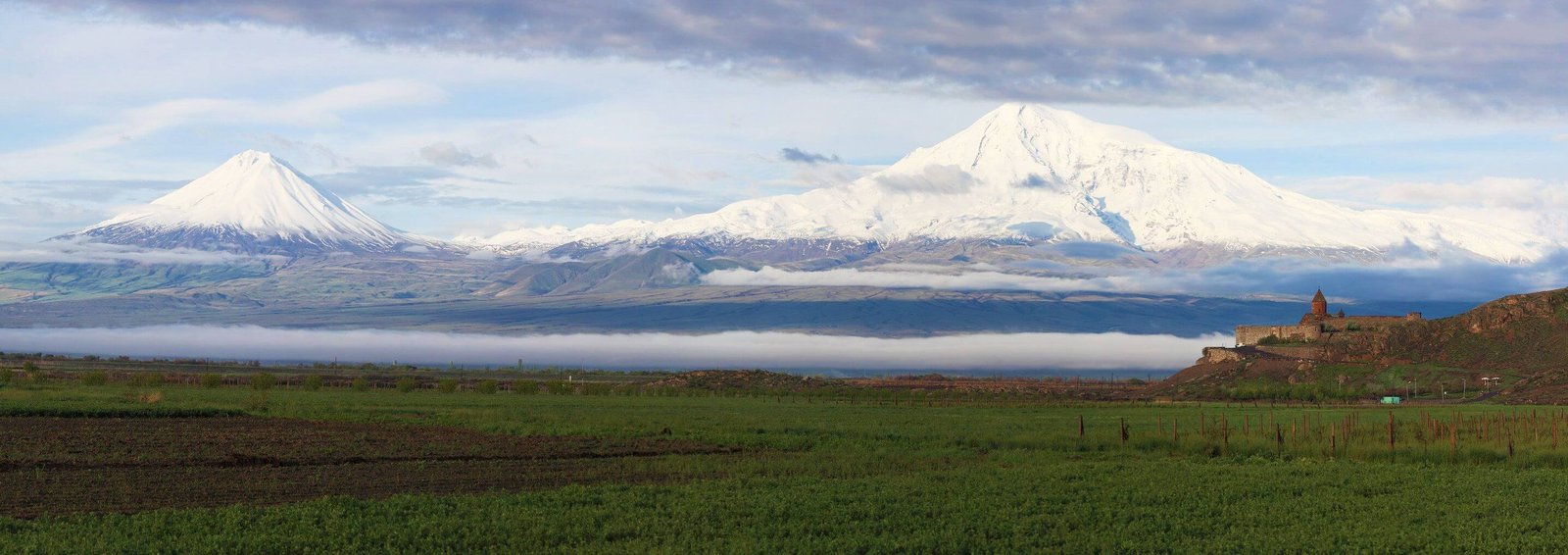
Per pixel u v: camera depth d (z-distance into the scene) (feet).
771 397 570.05
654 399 510.99
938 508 153.58
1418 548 134.31
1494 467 206.80
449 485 178.50
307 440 243.81
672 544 130.93
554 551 127.54
